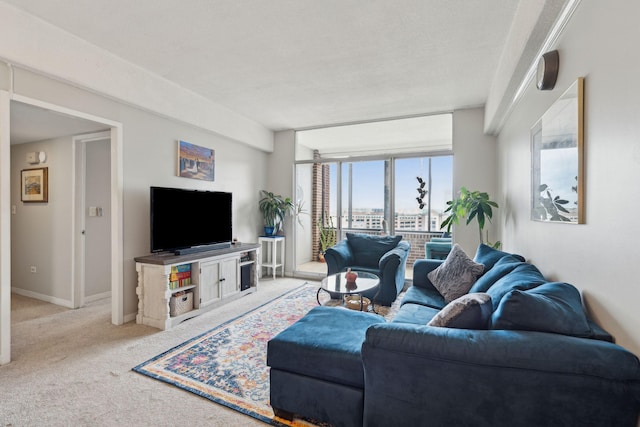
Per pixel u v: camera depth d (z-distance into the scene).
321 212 5.88
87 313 3.57
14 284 4.40
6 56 2.24
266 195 5.57
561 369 1.17
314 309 2.35
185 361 2.42
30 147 4.23
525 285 1.74
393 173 5.11
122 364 2.37
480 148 4.33
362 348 1.48
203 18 2.39
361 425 1.59
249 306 3.79
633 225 1.14
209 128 4.14
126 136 3.23
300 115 4.77
